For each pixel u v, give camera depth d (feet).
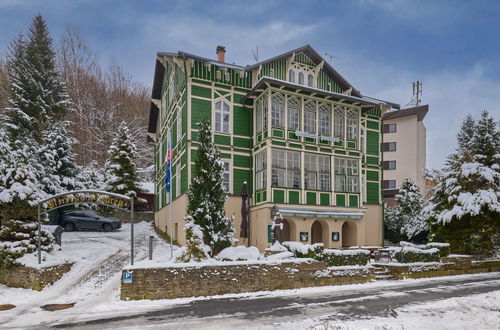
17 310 32.94
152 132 125.70
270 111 69.51
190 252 43.06
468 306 33.71
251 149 76.38
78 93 155.94
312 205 71.82
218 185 51.13
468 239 66.03
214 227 49.60
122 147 110.32
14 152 56.03
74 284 42.78
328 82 87.04
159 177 108.58
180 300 36.70
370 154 91.97
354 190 78.48
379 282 48.70
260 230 69.51
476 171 66.54
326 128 77.10
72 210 89.35
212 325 28.07
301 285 43.83
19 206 46.60
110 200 41.93
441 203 72.28
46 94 108.58
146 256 57.41
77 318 30.25
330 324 27.86
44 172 81.30
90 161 146.00
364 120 92.12
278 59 79.00
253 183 74.43
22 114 99.04
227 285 40.01
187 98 70.85
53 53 120.26
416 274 52.90
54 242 53.06
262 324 28.30
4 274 43.50
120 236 79.15
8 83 125.08
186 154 70.03
